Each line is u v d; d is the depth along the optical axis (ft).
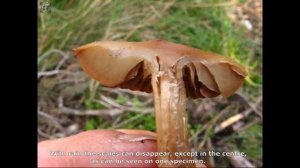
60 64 0.93
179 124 0.51
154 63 0.52
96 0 0.96
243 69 0.54
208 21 0.95
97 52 0.53
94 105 0.91
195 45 0.94
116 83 0.54
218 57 0.54
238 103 0.91
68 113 0.91
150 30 0.95
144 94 0.91
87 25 0.95
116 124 0.90
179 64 0.52
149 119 0.90
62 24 0.95
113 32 0.94
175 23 0.95
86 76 0.93
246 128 0.89
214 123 0.90
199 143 0.89
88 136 0.61
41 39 0.93
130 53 0.53
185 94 0.52
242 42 0.95
